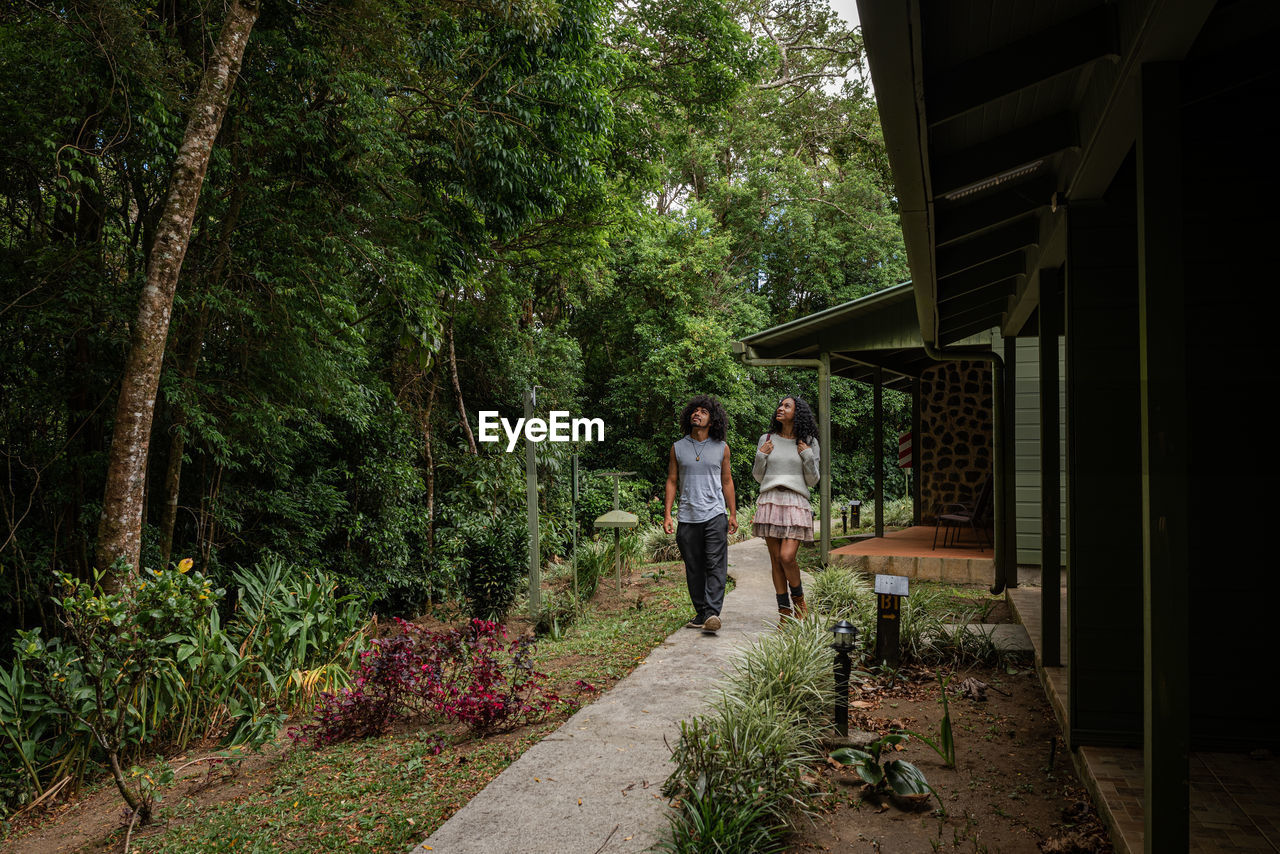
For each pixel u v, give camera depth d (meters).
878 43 1.78
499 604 8.10
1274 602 3.08
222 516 7.54
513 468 13.11
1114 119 2.47
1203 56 2.40
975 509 9.65
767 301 23.92
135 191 6.51
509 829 2.75
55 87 5.49
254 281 7.11
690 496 5.81
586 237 14.04
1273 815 2.57
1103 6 2.28
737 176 23.83
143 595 4.27
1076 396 3.28
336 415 8.97
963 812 2.99
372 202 7.79
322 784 3.59
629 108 15.59
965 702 4.35
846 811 3.02
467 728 4.34
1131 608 3.22
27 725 4.39
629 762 3.31
